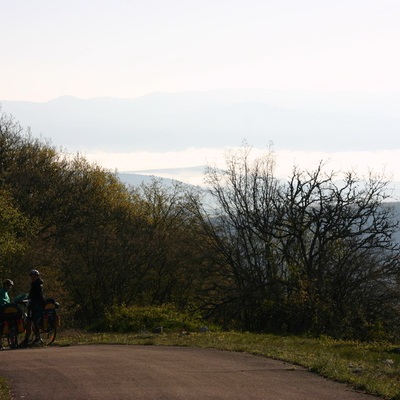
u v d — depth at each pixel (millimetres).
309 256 48125
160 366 17062
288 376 16016
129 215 66188
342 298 46312
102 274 59875
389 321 45844
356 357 23984
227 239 56438
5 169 59781
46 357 19078
